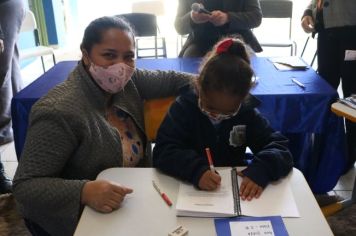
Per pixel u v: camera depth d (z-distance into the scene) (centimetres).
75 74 107
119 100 119
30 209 98
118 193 85
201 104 112
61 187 88
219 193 90
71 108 98
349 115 144
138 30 331
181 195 90
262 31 506
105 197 84
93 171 105
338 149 169
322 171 179
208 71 107
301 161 187
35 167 93
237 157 121
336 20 214
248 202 86
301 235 75
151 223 79
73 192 87
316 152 176
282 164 98
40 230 108
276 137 113
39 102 99
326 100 159
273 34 503
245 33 241
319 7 220
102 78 106
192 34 243
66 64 208
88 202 85
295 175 99
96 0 613
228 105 107
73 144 99
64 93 101
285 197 88
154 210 84
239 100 108
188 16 236
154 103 136
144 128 131
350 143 212
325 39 227
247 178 94
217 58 109
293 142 188
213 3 240
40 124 95
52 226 99
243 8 239
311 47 493
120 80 108
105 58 105
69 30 607
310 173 183
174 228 78
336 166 174
